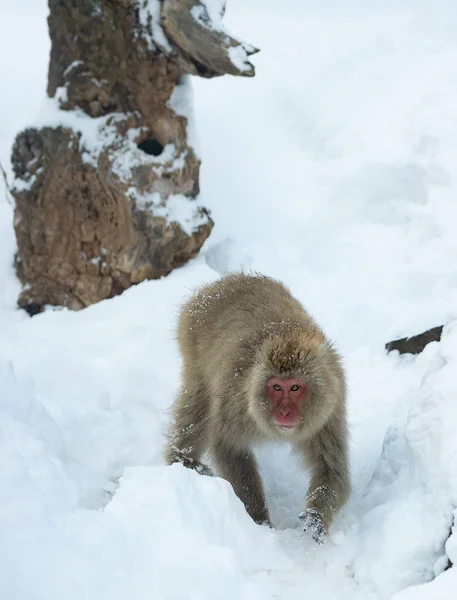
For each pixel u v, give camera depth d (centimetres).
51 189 802
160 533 407
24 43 1404
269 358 481
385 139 1007
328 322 758
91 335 729
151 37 796
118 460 552
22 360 661
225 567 397
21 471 400
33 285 825
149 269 814
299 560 446
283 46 1327
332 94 1128
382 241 867
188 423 565
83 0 790
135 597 364
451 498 410
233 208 970
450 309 686
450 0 1268
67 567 357
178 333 603
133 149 809
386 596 407
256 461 552
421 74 1111
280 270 860
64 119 803
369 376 664
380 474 513
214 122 1130
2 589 337
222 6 802
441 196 904
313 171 1005
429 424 448
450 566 398
